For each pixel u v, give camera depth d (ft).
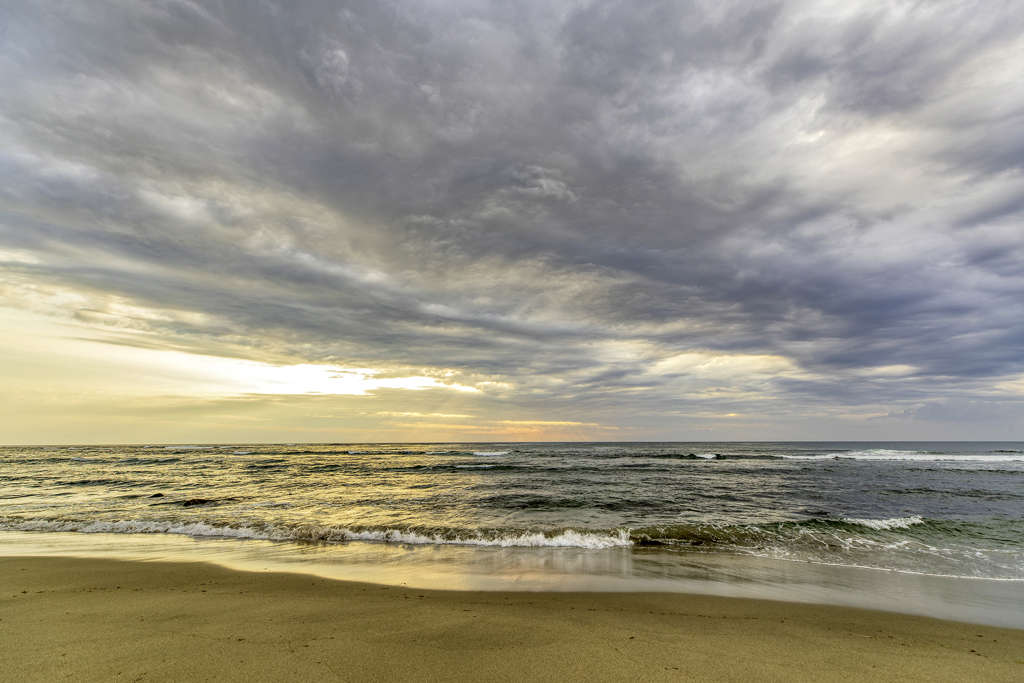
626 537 39.96
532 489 81.46
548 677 14.57
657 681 14.46
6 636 17.60
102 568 29.76
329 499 67.56
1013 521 47.60
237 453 242.37
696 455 209.97
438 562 32.53
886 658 16.98
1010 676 15.61
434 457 202.49
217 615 20.47
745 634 19.26
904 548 37.19
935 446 449.06
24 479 102.47
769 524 44.37
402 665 15.29
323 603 22.67
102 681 13.70
